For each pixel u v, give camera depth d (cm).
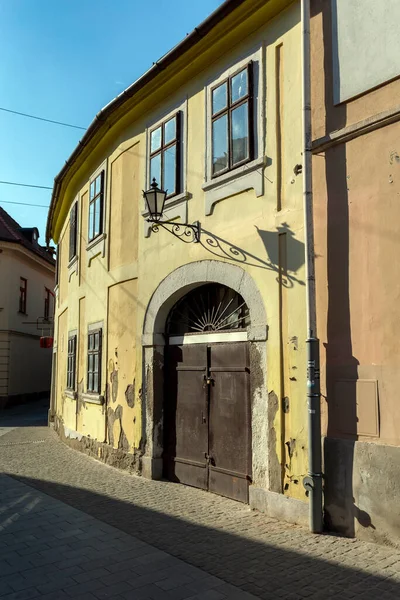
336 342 554
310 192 588
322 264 576
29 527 579
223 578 432
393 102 532
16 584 426
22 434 1488
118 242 979
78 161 1193
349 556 470
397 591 400
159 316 832
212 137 750
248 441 667
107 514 629
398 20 533
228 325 732
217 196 726
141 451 845
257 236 659
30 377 2711
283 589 408
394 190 521
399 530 484
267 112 664
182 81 820
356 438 527
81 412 1128
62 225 1620
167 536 542
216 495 710
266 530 551
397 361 502
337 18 590
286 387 604
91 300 1106
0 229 2558
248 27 697
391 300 512
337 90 581
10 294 2481
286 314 614
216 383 733
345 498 528
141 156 920
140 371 859
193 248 765
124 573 446
